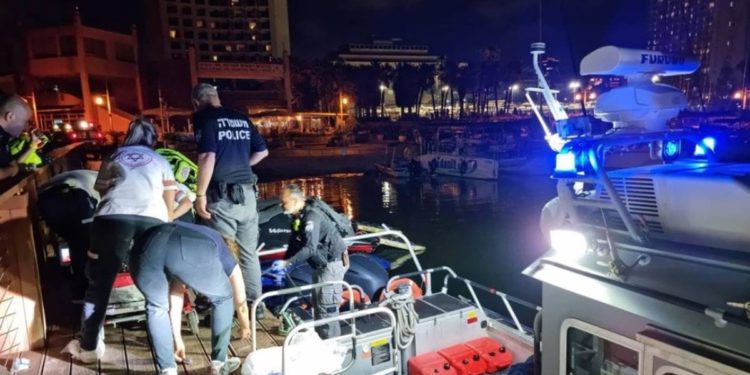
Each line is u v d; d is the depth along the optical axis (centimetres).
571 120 295
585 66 307
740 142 327
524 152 4409
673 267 241
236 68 8431
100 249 377
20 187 461
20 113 437
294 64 9338
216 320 392
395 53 18662
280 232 984
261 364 405
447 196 2975
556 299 272
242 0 12538
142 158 391
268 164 4575
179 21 12094
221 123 454
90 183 563
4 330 435
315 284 473
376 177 3931
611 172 286
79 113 6688
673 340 214
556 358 276
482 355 521
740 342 196
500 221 2255
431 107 14450
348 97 9512
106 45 7000
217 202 459
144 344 468
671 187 250
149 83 8225
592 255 274
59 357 435
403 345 501
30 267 445
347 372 466
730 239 234
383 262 1179
